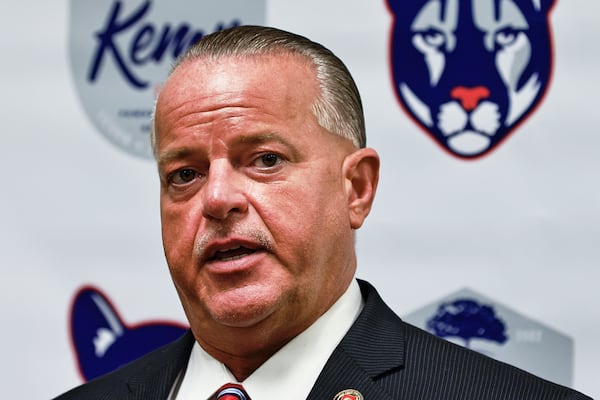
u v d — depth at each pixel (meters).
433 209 7.19
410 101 7.27
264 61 4.75
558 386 4.61
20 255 7.51
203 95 4.68
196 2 7.55
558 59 7.14
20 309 7.50
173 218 4.78
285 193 4.61
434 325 7.14
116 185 7.52
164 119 4.81
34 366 7.48
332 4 7.39
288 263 4.60
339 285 4.89
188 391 4.98
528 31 7.19
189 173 4.76
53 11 7.64
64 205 7.52
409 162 7.23
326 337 4.84
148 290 7.47
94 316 7.48
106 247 7.49
